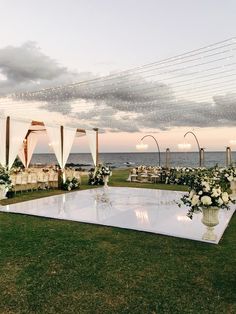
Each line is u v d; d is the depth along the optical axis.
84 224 6.02
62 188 11.64
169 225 5.85
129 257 4.06
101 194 10.39
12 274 3.46
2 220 6.37
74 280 3.30
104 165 13.47
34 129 13.62
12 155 9.69
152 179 15.08
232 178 7.96
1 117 9.33
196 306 2.76
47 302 2.81
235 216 6.88
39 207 7.81
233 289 3.11
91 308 2.71
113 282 3.26
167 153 17.48
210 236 4.85
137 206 7.98
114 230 5.54
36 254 4.16
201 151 16.58
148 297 2.92
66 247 4.49
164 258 4.03
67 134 12.21
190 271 3.58
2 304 2.77
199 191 4.62
